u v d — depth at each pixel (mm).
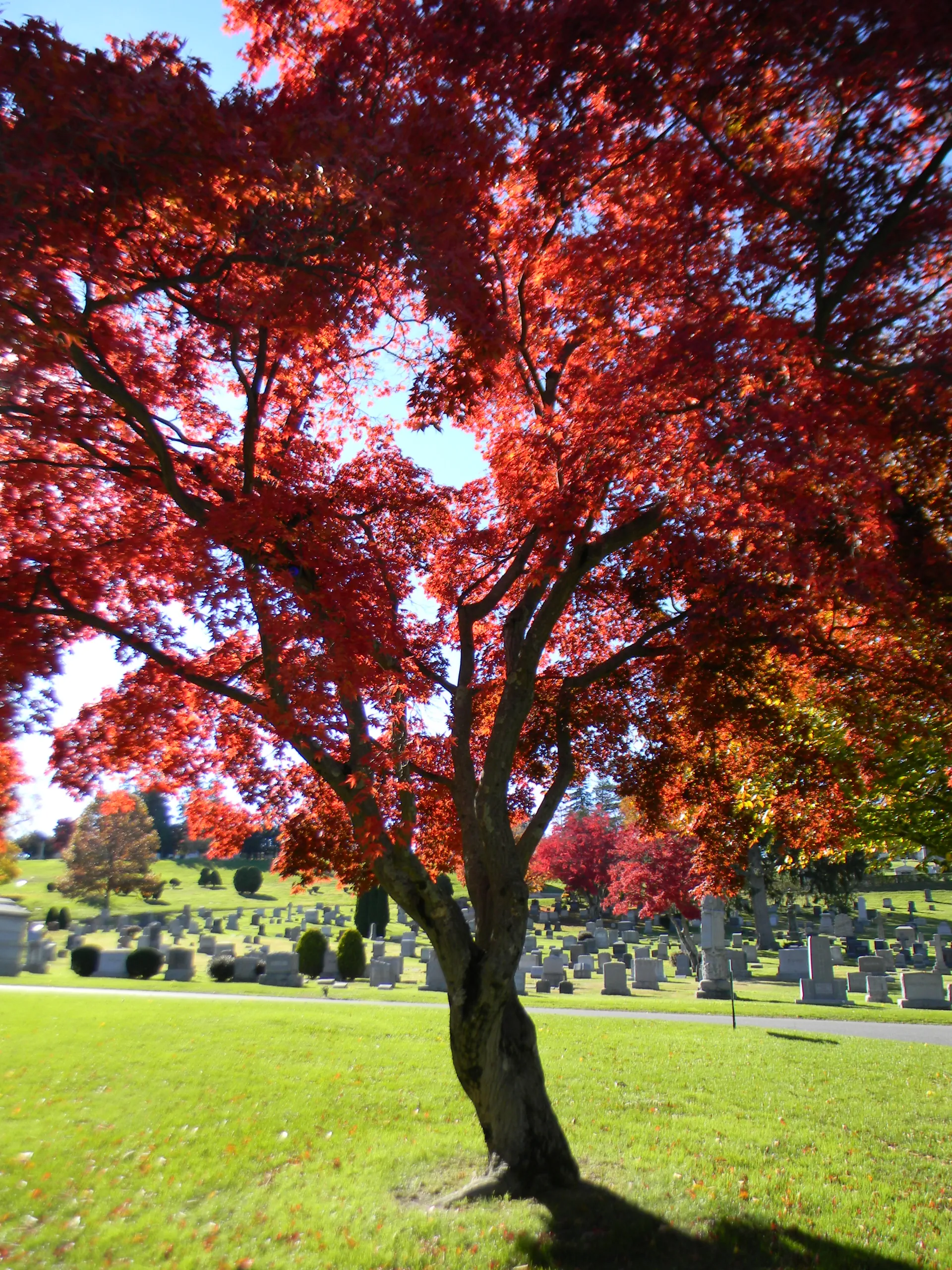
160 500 8477
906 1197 7527
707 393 6449
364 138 5867
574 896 67188
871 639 8836
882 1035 18141
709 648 8266
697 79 6676
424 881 7727
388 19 6738
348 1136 9328
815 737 10844
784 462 5766
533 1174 7434
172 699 8609
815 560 6336
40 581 7391
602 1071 12859
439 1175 8156
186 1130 9289
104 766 8891
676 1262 6133
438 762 9453
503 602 10781
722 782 10500
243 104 5852
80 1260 6074
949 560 7031
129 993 22156
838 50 6047
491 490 10070
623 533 7648
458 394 7395
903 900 70812
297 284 6469
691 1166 8203
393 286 8031
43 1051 13211
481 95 6910
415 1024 17031
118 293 6438
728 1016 20766
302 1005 20312
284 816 9711
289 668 6730
